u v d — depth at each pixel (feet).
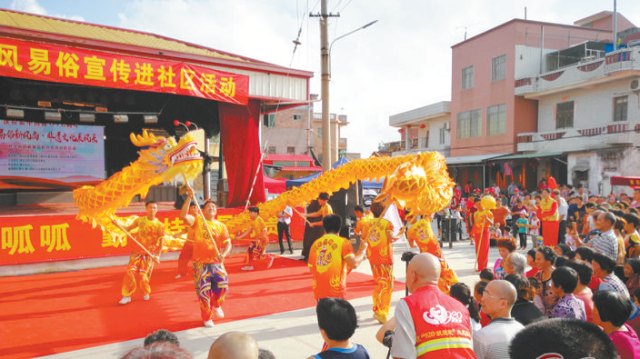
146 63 32.01
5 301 23.29
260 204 34.14
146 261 23.25
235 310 21.93
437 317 9.11
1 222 28.99
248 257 32.14
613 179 41.47
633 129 65.62
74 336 18.04
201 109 49.42
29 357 15.80
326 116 41.93
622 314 9.74
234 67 39.65
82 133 47.42
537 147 80.59
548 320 6.41
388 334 10.31
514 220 48.75
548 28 86.84
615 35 75.82
